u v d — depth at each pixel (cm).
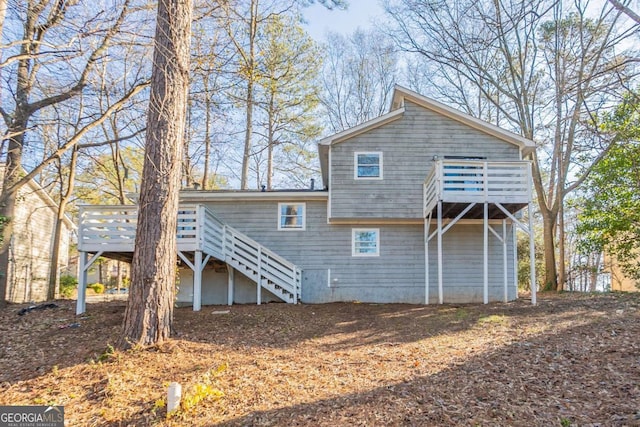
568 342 711
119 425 482
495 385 539
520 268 2367
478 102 2336
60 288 2070
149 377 604
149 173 760
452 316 1050
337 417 467
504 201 1170
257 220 1463
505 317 987
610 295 1324
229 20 1073
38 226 1867
